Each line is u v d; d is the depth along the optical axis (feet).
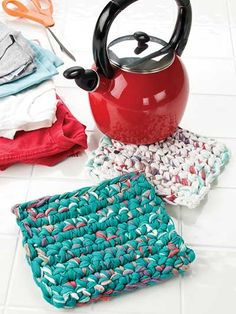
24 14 3.66
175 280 2.38
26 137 2.85
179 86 2.67
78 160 2.87
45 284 2.26
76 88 3.26
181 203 2.59
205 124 3.06
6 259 2.44
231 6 3.91
